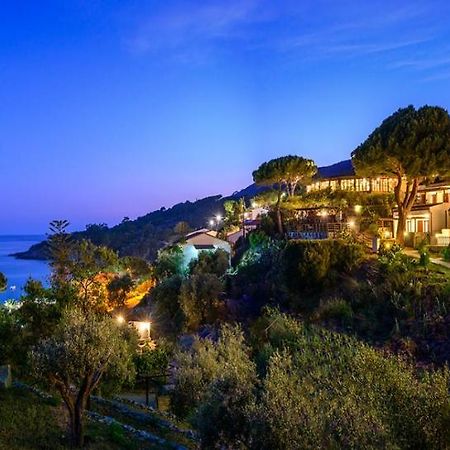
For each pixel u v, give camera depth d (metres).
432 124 38.25
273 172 56.00
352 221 41.88
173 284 41.34
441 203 41.88
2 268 147.38
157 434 14.26
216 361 17.27
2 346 16.36
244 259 45.84
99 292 27.12
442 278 28.42
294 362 17.67
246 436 9.57
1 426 11.65
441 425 8.71
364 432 8.24
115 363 16.73
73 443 11.49
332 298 30.91
